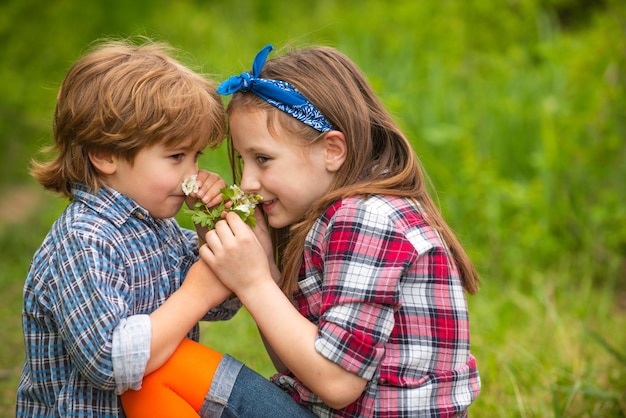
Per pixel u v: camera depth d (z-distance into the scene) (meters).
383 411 2.38
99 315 2.29
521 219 5.55
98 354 2.27
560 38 7.75
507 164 6.12
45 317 2.45
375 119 2.62
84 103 2.45
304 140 2.50
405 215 2.44
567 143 5.75
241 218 2.52
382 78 6.67
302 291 2.50
